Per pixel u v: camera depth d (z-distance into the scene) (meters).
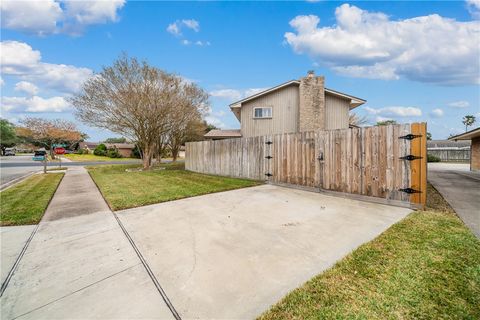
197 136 21.41
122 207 4.85
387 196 4.72
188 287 2.07
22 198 5.75
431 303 1.77
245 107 13.41
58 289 2.08
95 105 12.34
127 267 2.45
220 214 4.29
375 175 4.89
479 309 1.69
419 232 3.17
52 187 7.41
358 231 3.30
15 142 44.19
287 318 1.67
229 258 2.59
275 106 12.67
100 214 4.40
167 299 1.91
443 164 18.42
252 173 8.30
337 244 2.89
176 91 14.05
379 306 1.76
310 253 2.67
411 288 1.96
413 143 4.35
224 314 1.72
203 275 2.26
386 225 3.52
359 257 2.52
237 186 7.07
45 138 33.25
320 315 1.69
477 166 11.84
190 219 4.02
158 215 4.29
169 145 22.45
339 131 5.54
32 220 4.04
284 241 3.02
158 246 2.95
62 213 4.48
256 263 2.46
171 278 2.22
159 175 10.38
